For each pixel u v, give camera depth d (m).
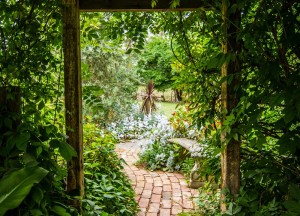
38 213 1.69
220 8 2.41
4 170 1.79
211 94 2.94
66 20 2.46
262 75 1.88
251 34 1.95
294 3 1.88
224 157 2.57
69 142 2.53
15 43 2.25
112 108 8.17
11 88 2.08
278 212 2.00
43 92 2.40
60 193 2.21
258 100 1.88
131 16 3.08
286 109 1.54
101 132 4.82
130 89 8.59
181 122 6.48
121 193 3.55
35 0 2.35
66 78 2.50
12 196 1.46
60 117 2.76
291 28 1.88
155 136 6.64
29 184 1.51
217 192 3.31
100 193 3.37
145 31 3.12
